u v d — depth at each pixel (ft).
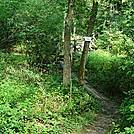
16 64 37.91
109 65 47.93
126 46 33.30
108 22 37.76
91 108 33.73
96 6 36.14
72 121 28.43
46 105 29.04
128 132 19.47
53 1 42.22
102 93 43.14
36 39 41.91
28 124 24.25
